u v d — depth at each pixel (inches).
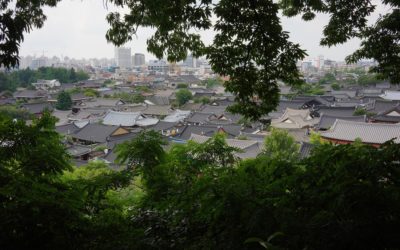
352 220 138.9
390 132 1214.3
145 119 2568.9
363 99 2974.9
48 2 339.9
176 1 295.4
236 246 145.6
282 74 295.3
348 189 146.1
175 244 179.0
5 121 220.2
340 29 383.9
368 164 160.2
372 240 135.0
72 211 176.9
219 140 285.3
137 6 340.8
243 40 292.0
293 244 135.6
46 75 4761.3
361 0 358.0
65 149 234.2
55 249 160.6
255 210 147.9
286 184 181.0
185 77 5521.7
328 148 203.3
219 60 301.4
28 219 158.2
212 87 4601.4
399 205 138.8
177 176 247.9
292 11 393.7
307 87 3639.3
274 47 279.7
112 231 188.4
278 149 884.6
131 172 244.5
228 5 277.6
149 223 202.8
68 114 2726.4
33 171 197.6
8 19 221.9
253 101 315.6
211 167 249.8
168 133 2176.4
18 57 230.8
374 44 386.6
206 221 181.6
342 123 1307.8
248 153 1187.3
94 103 3213.6
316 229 138.3
